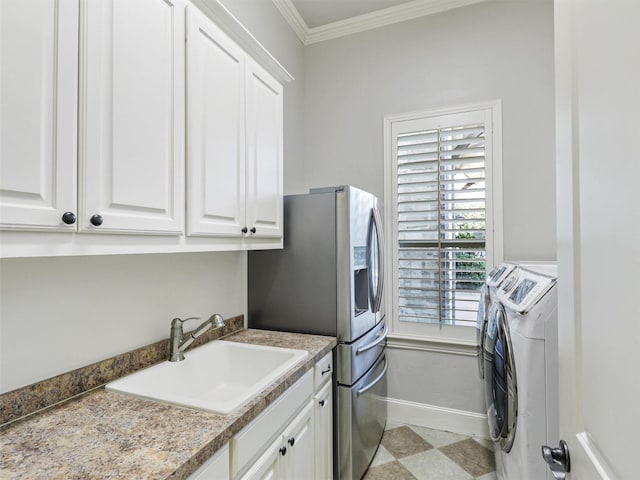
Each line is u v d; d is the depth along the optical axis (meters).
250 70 1.64
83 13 0.89
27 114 0.77
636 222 0.45
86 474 0.77
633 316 0.46
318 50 2.99
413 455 2.27
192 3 1.26
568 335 0.72
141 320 1.47
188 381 1.52
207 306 1.86
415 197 2.69
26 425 0.99
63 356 1.17
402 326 2.71
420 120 2.68
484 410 2.48
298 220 2.03
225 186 1.44
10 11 0.74
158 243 1.13
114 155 0.96
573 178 0.69
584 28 0.63
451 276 2.57
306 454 1.50
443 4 2.60
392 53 2.78
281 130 1.94
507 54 2.46
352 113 2.89
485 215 2.49
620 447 0.49
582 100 0.64
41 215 0.79
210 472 0.92
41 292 1.11
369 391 2.12
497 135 2.47
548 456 0.75
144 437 0.92
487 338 1.74
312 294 1.99
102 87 0.93
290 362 1.48
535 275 1.33
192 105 1.25
